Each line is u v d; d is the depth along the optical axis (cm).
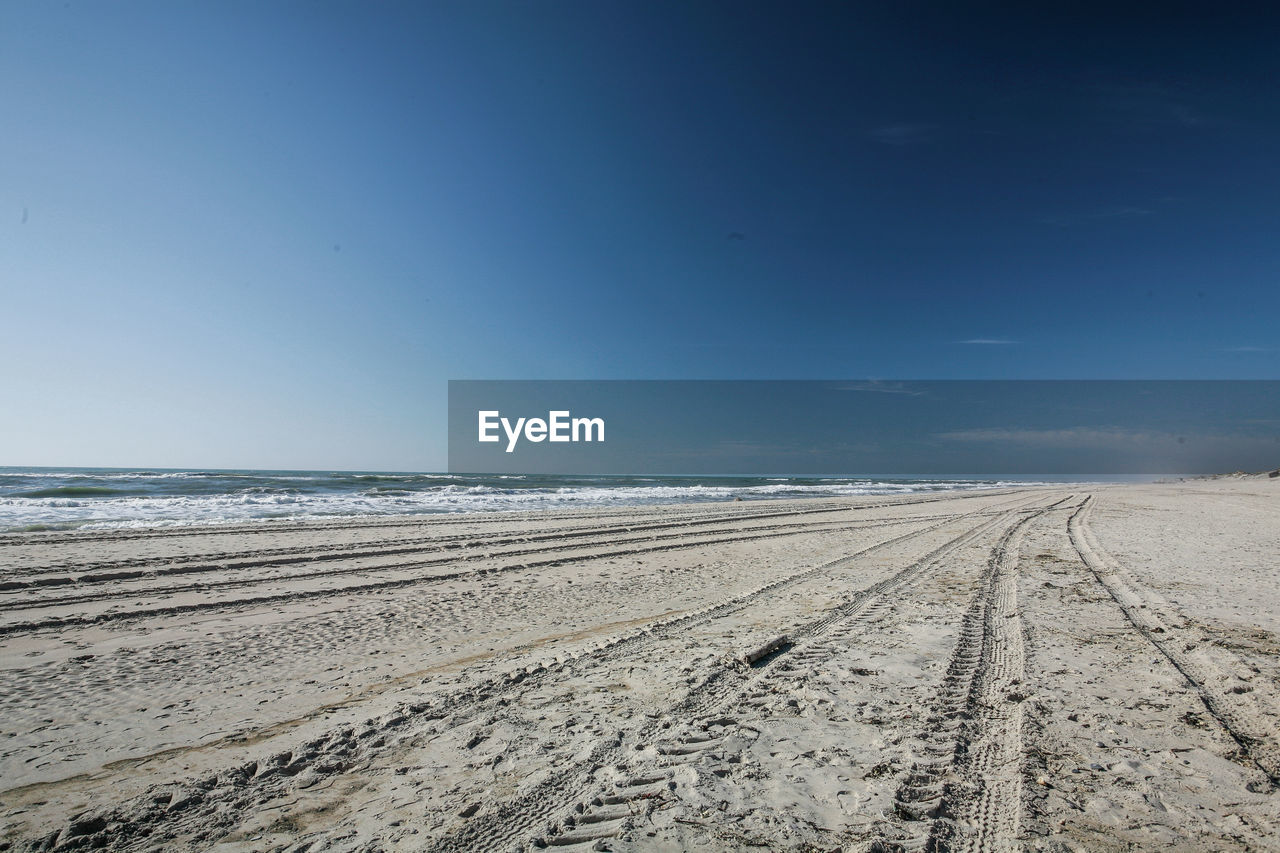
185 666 576
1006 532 1555
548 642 656
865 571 1020
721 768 362
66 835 304
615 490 3897
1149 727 417
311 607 805
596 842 291
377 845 292
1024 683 497
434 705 469
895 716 435
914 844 285
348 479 4528
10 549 1112
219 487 2980
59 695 502
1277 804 325
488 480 5331
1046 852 281
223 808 329
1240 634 625
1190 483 6162
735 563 1155
